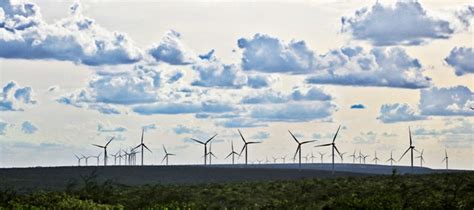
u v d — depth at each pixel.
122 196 76.19
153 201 72.31
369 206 62.75
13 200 66.12
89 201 68.81
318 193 87.00
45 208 63.25
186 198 78.50
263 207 74.00
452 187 84.88
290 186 101.88
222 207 74.12
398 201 65.00
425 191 81.06
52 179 136.12
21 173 150.75
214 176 166.00
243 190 94.38
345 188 92.69
